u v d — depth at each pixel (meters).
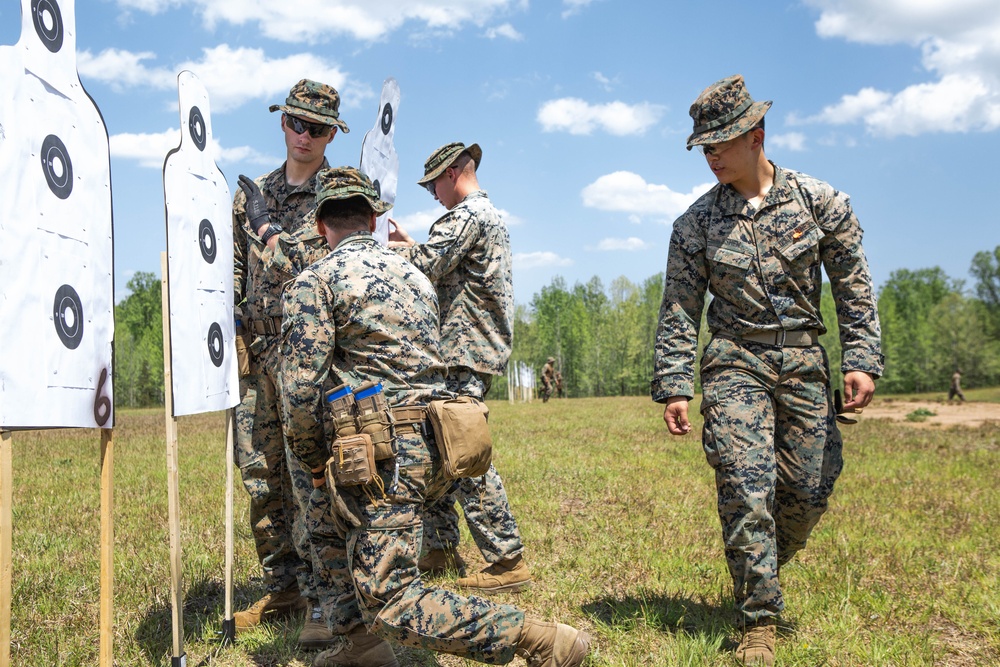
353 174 2.93
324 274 2.73
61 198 2.40
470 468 2.66
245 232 3.95
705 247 3.38
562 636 2.57
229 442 3.53
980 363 67.19
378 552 2.57
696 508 6.15
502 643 2.54
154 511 6.26
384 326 2.71
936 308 71.00
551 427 14.56
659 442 11.42
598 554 4.71
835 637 3.39
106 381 2.62
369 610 2.60
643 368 73.12
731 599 3.80
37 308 2.27
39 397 2.27
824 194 3.26
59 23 2.44
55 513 6.23
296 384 2.62
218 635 3.52
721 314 3.38
